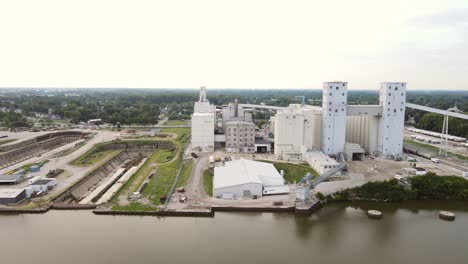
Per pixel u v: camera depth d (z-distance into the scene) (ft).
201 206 302.86
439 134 651.25
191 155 487.61
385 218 290.97
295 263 214.69
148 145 604.90
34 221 279.69
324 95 455.22
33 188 329.31
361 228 271.08
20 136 612.29
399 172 384.47
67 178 381.40
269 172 373.81
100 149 564.71
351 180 357.00
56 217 288.51
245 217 290.35
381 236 256.73
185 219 285.64
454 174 379.14
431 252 232.53
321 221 284.20
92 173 408.46
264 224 276.41
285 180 386.93
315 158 406.00
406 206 318.24
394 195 328.90
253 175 348.38
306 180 327.26
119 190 348.38
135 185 366.22
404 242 247.09
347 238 252.83
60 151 525.34
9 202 304.71
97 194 342.23
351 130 539.29
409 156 476.95
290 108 511.40
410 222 283.38
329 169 374.63
